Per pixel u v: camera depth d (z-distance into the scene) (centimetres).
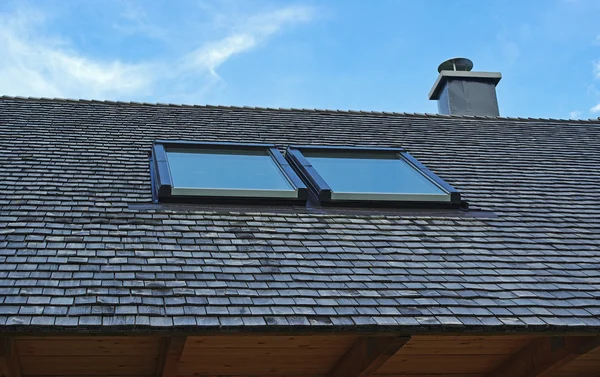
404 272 554
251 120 998
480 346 548
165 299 465
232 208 657
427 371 594
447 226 670
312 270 541
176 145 797
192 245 565
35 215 591
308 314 464
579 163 950
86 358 505
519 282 555
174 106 1034
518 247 634
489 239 646
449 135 1031
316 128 991
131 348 496
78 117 920
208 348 507
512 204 753
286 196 682
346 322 458
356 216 671
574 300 528
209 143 809
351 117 1087
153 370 539
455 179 818
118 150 801
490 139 1031
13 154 744
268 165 769
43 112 923
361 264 562
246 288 495
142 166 755
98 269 501
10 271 482
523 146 1009
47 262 503
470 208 727
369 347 497
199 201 658
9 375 464
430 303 500
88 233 567
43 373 518
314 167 784
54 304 441
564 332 486
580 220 725
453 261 588
